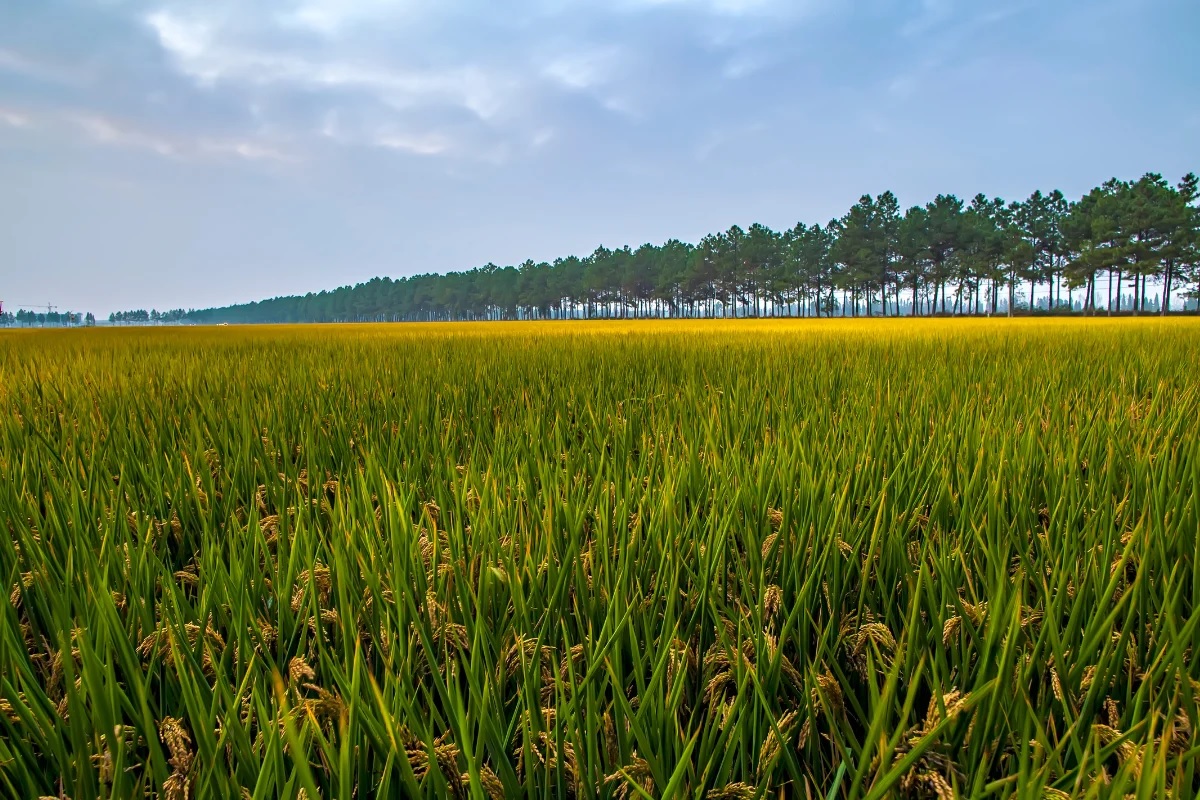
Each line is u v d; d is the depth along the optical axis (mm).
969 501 1950
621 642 1316
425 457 2732
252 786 973
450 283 159125
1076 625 1239
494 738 989
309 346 11945
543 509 1967
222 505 2188
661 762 993
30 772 1002
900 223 83125
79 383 5480
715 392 4273
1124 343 9250
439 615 1360
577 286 129375
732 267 101875
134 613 1336
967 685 1181
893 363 6578
